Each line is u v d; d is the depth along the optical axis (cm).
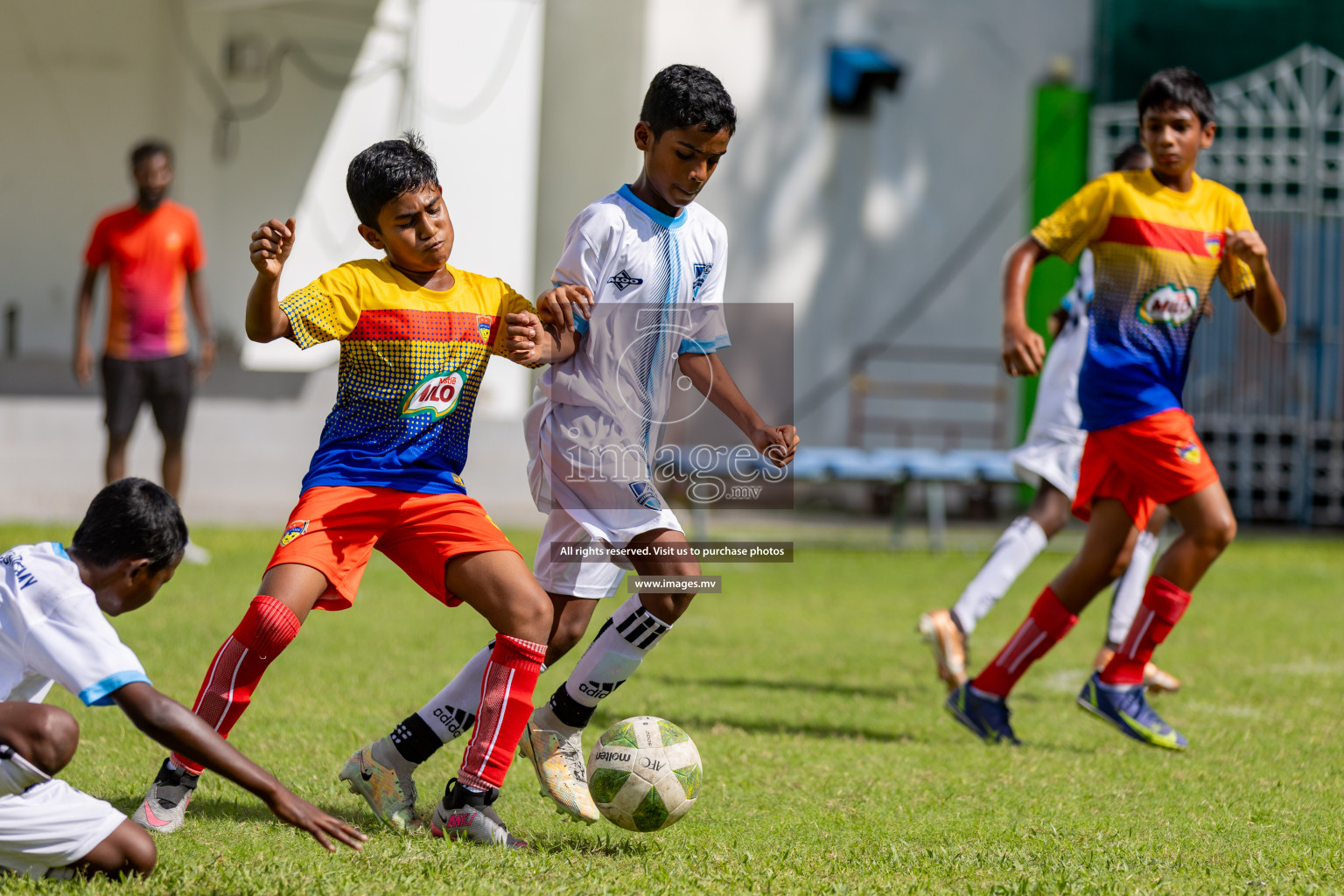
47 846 1036
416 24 5147
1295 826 1370
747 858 1190
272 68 5269
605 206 1350
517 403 5228
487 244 5259
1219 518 1762
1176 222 1794
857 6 5406
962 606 2147
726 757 1644
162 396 3294
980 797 1480
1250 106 5469
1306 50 5441
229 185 5266
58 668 1020
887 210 5494
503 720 1231
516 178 5281
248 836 1220
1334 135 5497
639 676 2230
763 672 2327
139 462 4388
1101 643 2839
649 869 1148
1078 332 2264
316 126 5297
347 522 1234
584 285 1340
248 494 4488
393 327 1240
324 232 5350
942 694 2205
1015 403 5634
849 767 1616
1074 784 1558
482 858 1152
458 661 2262
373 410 1252
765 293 5356
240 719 1723
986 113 5572
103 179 5344
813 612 3084
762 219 5338
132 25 5312
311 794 1391
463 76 5222
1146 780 1585
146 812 1226
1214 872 1177
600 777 1224
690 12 5238
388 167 1228
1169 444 1764
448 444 1284
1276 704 2116
